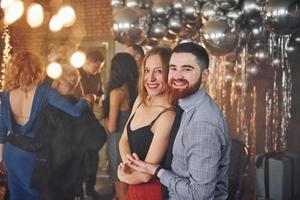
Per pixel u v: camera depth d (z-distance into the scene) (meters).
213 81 3.71
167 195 1.72
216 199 1.56
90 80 2.74
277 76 3.49
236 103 3.71
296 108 3.56
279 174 2.64
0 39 3.18
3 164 2.27
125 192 2.54
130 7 2.86
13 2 2.78
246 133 3.78
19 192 2.26
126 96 2.55
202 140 1.42
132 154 1.80
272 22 2.42
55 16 3.14
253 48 3.30
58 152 2.27
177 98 1.55
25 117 2.22
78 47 3.69
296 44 3.03
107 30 4.01
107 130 2.58
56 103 2.25
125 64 2.55
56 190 2.29
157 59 1.85
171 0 3.06
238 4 2.86
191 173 1.45
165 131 1.76
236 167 2.59
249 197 3.38
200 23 3.20
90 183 2.42
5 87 2.23
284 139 3.66
